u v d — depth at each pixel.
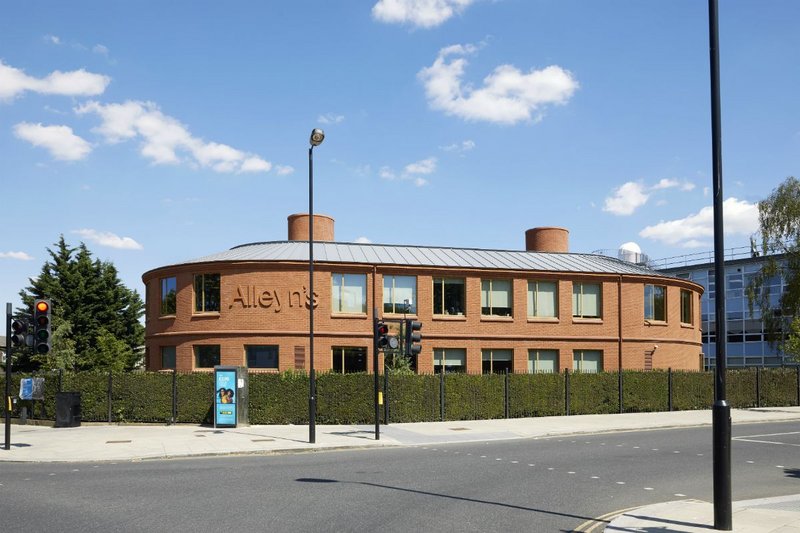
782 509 11.05
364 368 35.56
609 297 40.12
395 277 36.69
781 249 47.44
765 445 21.16
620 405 32.94
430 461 17.38
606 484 13.81
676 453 18.97
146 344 38.69
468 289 37.59
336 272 35.75
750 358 67.88
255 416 26.69
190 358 35.16
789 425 28.59
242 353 34.59
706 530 9.55
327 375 27.27
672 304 42.25
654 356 40.84
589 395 32.19
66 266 51.03
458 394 28.92
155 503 11.64
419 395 28.17
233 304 34.75
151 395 27.06
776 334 47.62
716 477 9.60
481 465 16.56
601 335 39.62
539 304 39.06
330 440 21.89
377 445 21.20
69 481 14.31
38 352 20.25
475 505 11.52
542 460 17.50
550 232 48.88
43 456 18.61
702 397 35.72
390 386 27.64
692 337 44.00
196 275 35.75
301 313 34.84
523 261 41.28
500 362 37.94
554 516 10.70
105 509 11.15
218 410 25.80
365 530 9.62
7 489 13.34
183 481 14.11
